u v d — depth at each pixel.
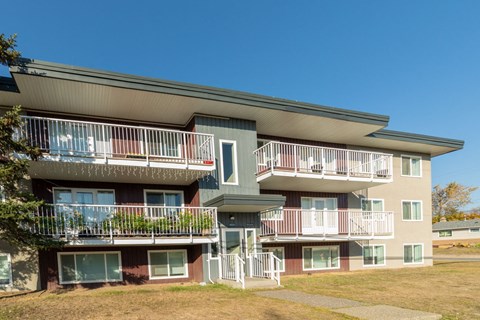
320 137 18.33
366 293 11.17
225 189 14.40
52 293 11.16
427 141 20.02
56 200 12.98
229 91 13.23
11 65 10.07
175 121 15.02
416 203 21.45
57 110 13.20
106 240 11.37
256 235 14.59
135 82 11.70
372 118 16.17
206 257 13.26
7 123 9.34
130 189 14.13
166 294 10.66
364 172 16.98
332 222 17.70
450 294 11.13
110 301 9.45
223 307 8.67
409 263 20.66
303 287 12.34
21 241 9.86
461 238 51.28
